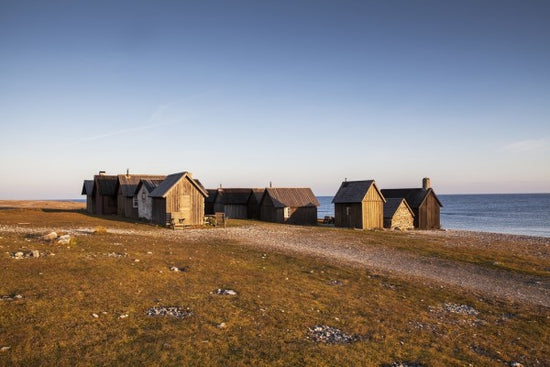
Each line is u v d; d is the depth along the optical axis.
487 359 11.77
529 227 81.25
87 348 10.07
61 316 11.85
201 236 36.78
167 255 23.52
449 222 96.75
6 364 8.95
